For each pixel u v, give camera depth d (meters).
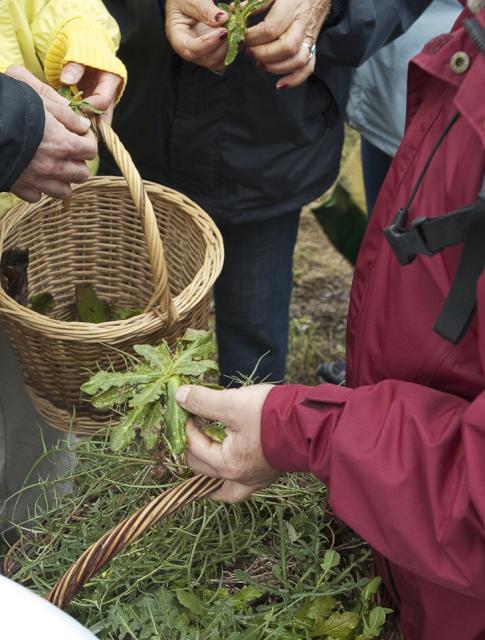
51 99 1.35
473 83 0.89
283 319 2.16
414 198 1.01
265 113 1.75
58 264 1.74
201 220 1.57
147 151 1.87
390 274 1.06
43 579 1.26
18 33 1.47
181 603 1.20
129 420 1.11
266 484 1.09
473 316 0.91
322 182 1.97
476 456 0.85
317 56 1.72
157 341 1.42
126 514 1.34
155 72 1.75
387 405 0.94
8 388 1.58
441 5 1.95
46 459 1.69
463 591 0.89
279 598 1.26
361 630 1.19
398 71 2.01
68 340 1.35
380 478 0.90
